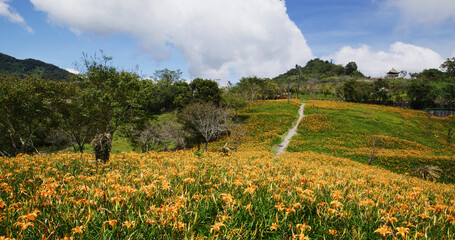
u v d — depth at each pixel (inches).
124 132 1154.0
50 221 105.7
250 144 1530.5
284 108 2559.1
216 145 1620.3
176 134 1425.9
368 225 129.6
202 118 1569.9
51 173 195.3
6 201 131.2
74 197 128.1
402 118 2253.9
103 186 144.8
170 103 2893.7
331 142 1505.9
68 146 1546.5
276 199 143.7
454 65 5068.9
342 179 225.1
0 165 229.3
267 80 3582.7
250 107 2738.7
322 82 5639.8
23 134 1080.8
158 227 107.4
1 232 104.2
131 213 119.8
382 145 1417.3
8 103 852.0
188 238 104.0
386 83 3567.9
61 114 976.9
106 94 902.4
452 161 1027.3
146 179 165.5
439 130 1934.1
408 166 1027.3
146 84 1045.2
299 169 268.4
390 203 161.5
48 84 928.9
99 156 262.7
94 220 116.6
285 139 1660.9
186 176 178.1
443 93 2979.8
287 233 119.6
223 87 3075.8
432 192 267.1
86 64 926.4
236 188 152.9
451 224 139.2
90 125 1083.3
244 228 123.8
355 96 3380.9
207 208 137.9
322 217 130.6
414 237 110.1
